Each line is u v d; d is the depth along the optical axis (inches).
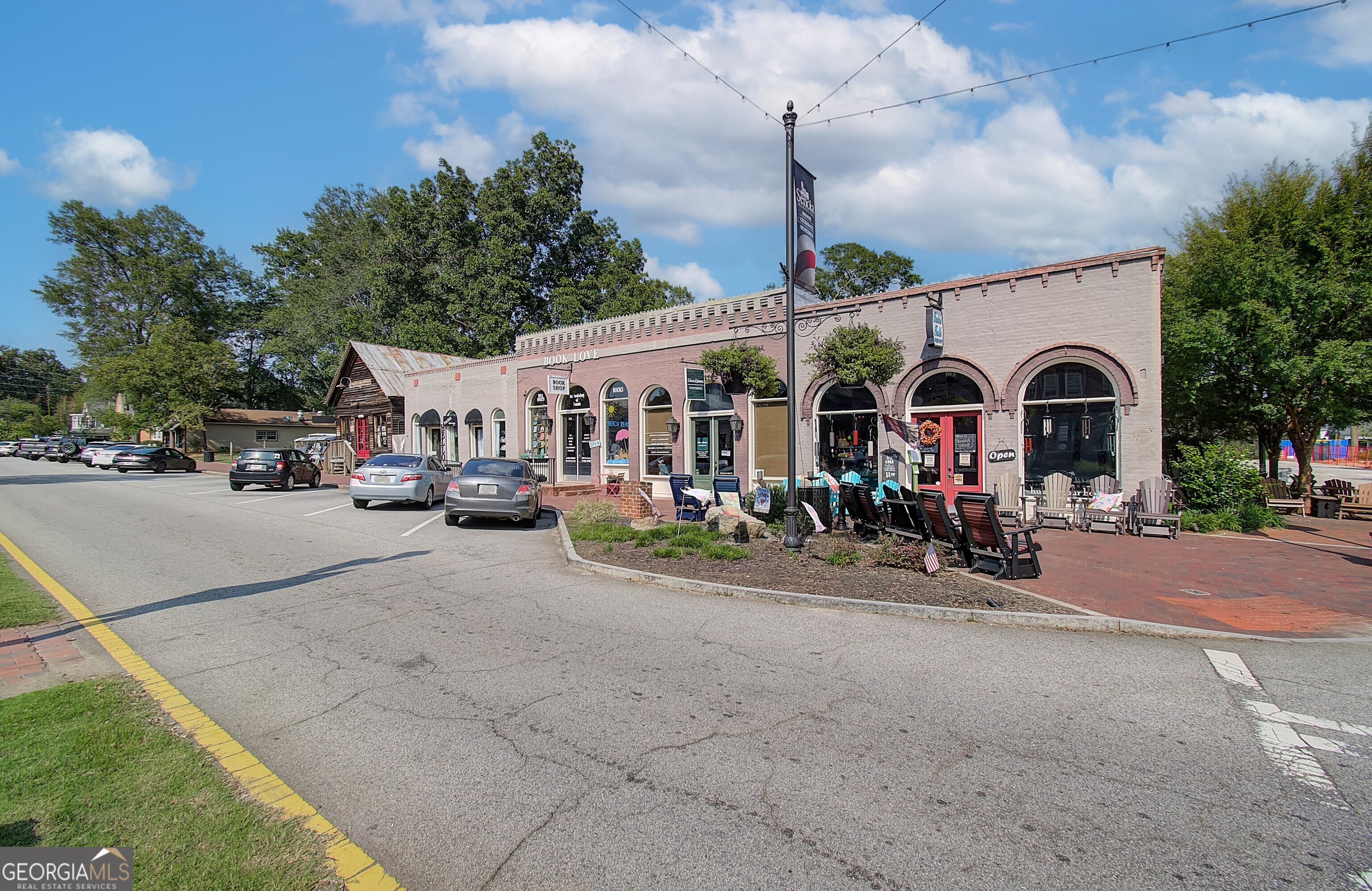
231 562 372.5
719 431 689.0
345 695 181.8
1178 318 535.2
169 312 2338.8
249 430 2126.0
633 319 777.6
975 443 524.7
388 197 1592.0
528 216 1568.7
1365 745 156.5
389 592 303.9
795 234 413.1
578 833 119.1
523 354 933.2
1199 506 493.7
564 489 762.8
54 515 582.2
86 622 250.1
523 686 189.3
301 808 125.6
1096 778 139.9
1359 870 109.9
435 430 1106.1
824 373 552.4
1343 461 1481.3
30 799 124.8
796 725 164.9
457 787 134.7
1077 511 468.8
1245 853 114.5
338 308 1835.6
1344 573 335.6
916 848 115.1
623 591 309.4
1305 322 514.0
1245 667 208.8
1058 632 246.4
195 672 199.0
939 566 331.0
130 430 1931.6
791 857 112.5
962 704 178.9
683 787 135.0
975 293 522.3
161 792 128.6
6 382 3545.8
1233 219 559.8
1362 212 526.6
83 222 2289.6
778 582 311.9
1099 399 474.9
